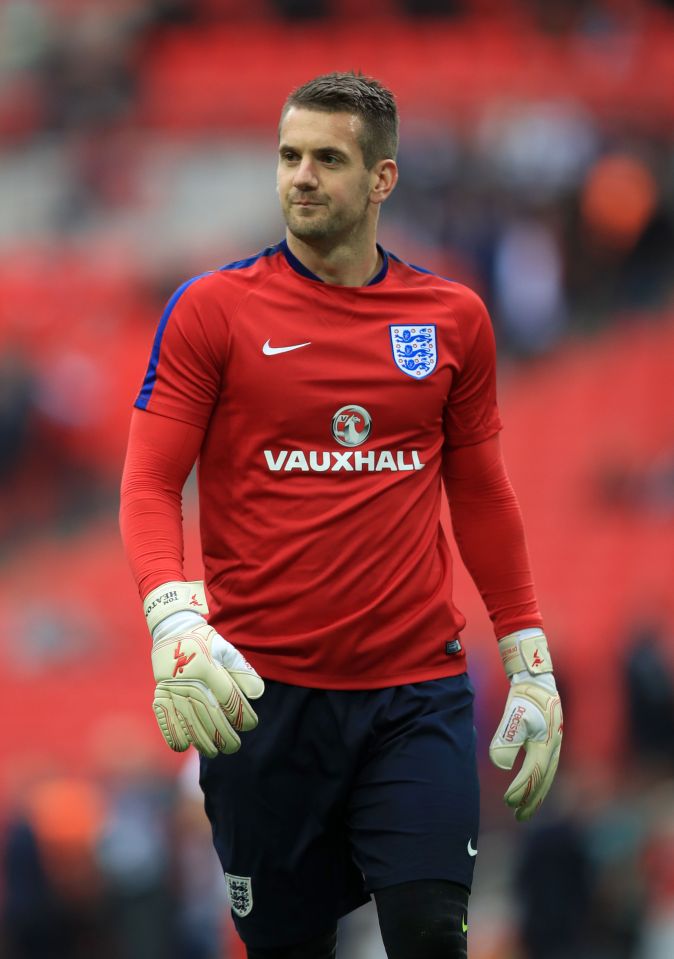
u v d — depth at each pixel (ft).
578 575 168.35
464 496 37.96
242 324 34.50
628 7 234.38
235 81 239.71
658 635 138.62
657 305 196.34
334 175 34.47
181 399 34.47
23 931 95.86
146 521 33.73
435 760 34.60
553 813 103.45
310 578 34.45
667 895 111.24
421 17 245.24
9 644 162.91
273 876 35.91
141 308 208.33
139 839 99.09
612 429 186.39
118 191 228.02
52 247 219.82
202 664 31.40
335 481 34.58
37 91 239.30
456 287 36.47
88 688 157.28
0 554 176.45
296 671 34.68
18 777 114.32
